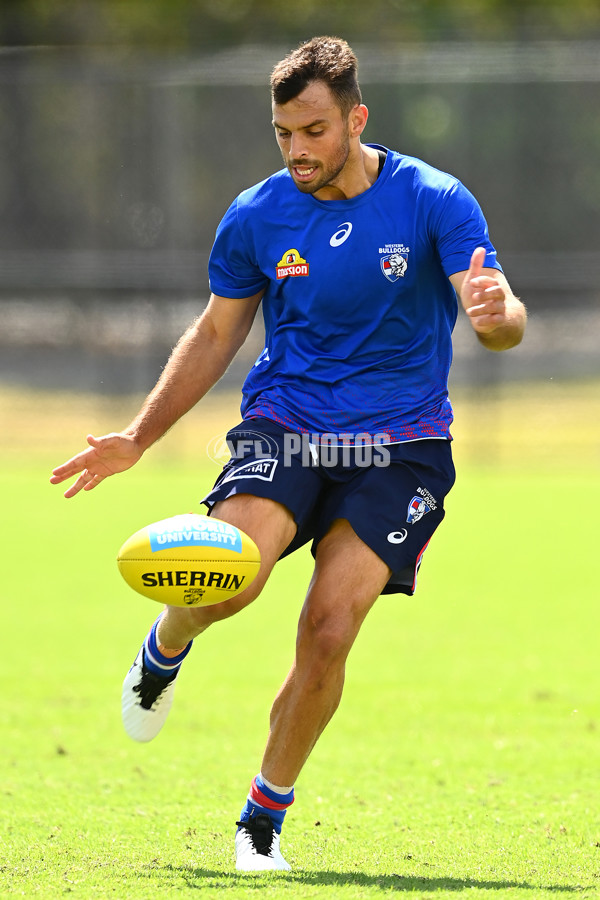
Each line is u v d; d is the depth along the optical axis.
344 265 13.35
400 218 13.34
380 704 21.91
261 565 12.84
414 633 27.38
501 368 58.41
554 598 30.53
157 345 52.75
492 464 50.53
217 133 51.97
